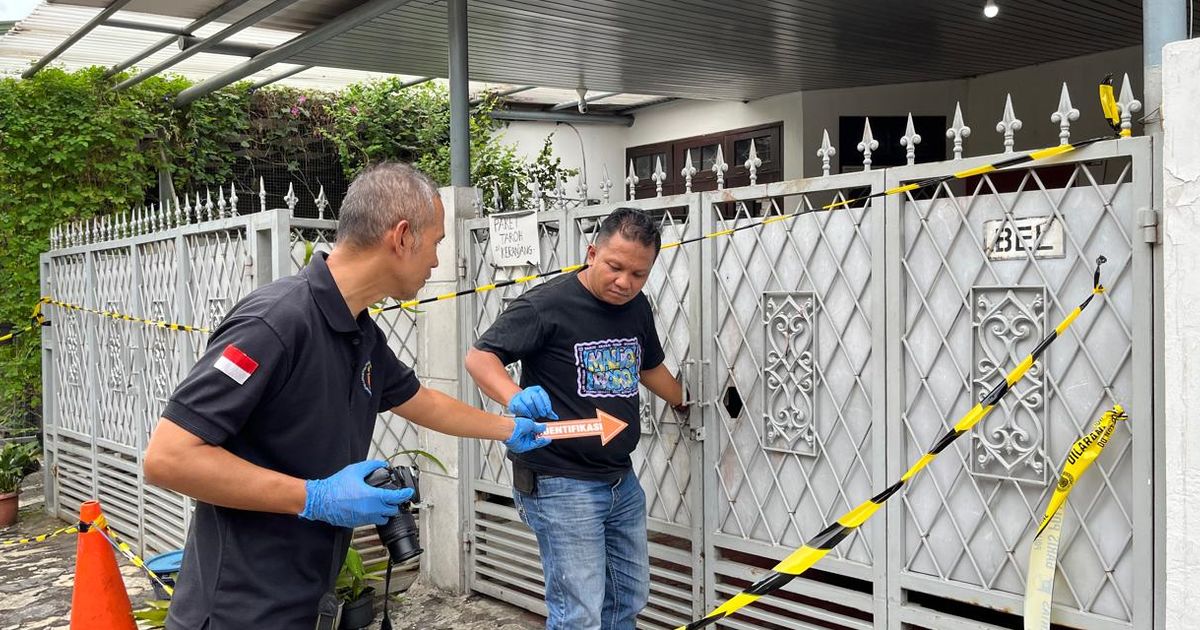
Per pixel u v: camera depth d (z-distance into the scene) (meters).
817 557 2.35
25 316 9.31
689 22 7.12
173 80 9.95
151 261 6.41
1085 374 2.86
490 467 4.99
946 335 3.17
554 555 3.35
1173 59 2.43
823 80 9.44
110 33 8.35
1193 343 2.42
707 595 4.01
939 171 3.14
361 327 2.29
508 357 3.29
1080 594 2.90
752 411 3.80
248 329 2.01
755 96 10.24
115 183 9.68
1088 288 2.84
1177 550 2.48
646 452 4.26
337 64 8.37
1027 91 8.80
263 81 9.37
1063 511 2.84
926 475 3.24
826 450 3.54
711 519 3.97
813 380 3.55
